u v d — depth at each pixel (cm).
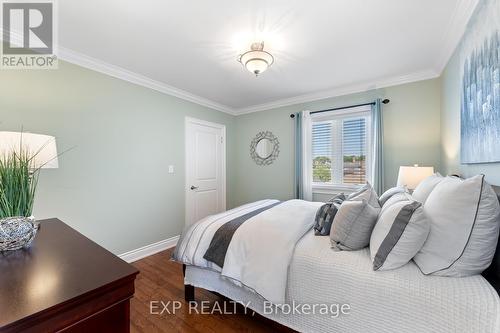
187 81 296
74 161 224
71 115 222
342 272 119
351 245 134
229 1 152
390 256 111
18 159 121
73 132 224
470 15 150
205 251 165
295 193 361
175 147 330
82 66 230
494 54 118
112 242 256
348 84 304
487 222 97
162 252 301
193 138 360
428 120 267
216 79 289
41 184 203
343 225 137
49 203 207
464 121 165
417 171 226
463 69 167
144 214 289
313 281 126
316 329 125
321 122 351
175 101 330
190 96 347
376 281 109
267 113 402
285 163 383
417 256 113
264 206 243
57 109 213
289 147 379
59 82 214
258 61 202
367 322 109
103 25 178
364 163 317
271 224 160
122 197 266
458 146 191
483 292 91
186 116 347
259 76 279
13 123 189
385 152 295
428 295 97
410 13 164
